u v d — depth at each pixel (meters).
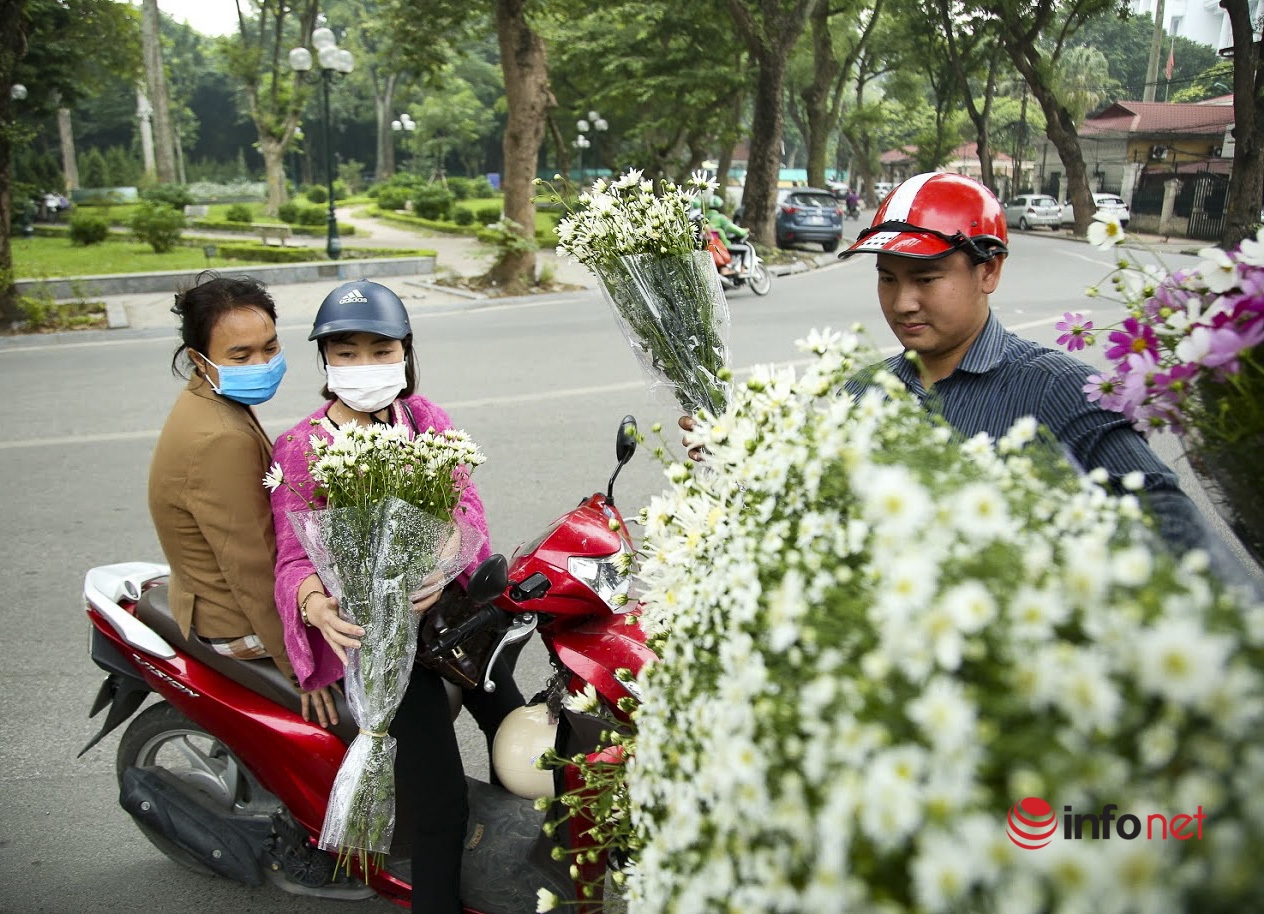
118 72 27.94
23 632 4.66
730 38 27.36
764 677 1.12
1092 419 2.00
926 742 0.95
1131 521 1.17
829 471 1.28
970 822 0.88
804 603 1.12
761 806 1.07
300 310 15.24
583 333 12.38
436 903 2.51
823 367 1.57
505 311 15.04
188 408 2.56
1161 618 0.90
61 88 28.89
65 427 8.30
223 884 3.11
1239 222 18.25
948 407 2.20
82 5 25.78
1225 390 1.50
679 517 1.61
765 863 1.07
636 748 1.46
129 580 3.09
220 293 2.50
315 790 2.72
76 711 4.01
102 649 2.96
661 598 1.59
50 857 3.23
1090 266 19.83
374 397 2.49
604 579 2.48
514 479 6.61
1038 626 0.92
